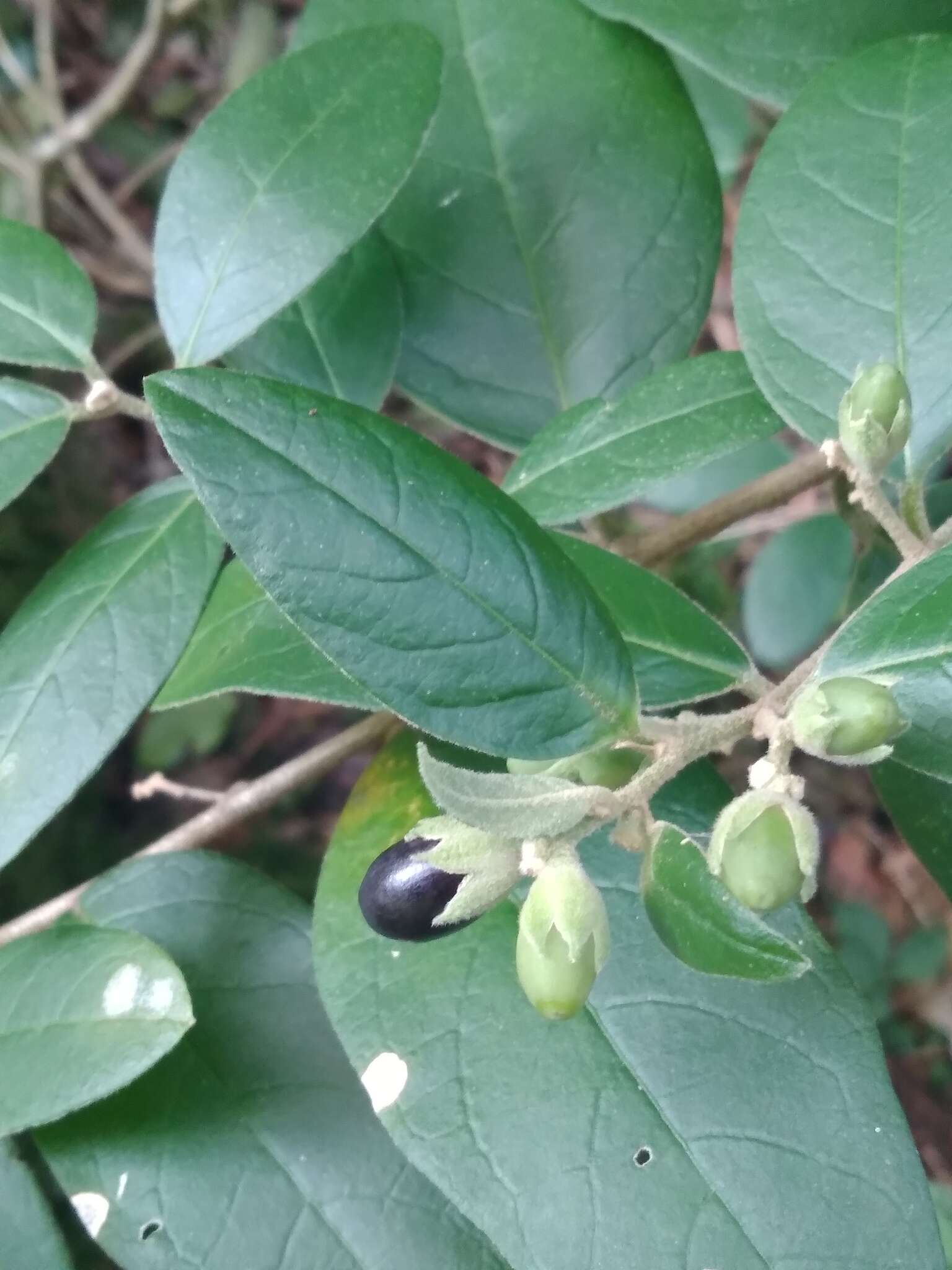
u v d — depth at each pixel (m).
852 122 0.15
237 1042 0.15
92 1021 0.13
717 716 0.11
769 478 0.18
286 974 0.16
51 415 0.15
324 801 0.35
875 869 0.34
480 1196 0.12
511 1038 0.12
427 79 0.16
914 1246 0.11
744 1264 0.11
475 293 0.19
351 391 0.18
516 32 0.18
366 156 0.15
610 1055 0.12
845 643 0.11
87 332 0.15
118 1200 0.14
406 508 0.10
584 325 0.18
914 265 0.14
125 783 0.34
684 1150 0.12
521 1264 0.11
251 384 0.10
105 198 0.34
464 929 0.13
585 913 0.09
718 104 0.26
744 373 0.15
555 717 0.10
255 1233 0.14
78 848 0.32
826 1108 0.12
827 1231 0.11
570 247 0.18
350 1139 0.14
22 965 0.14
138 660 0.13
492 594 0.10
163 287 0.15
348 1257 0.14
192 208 0.15
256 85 0.16
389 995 0.13
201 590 0.13
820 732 0.09
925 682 0.10
